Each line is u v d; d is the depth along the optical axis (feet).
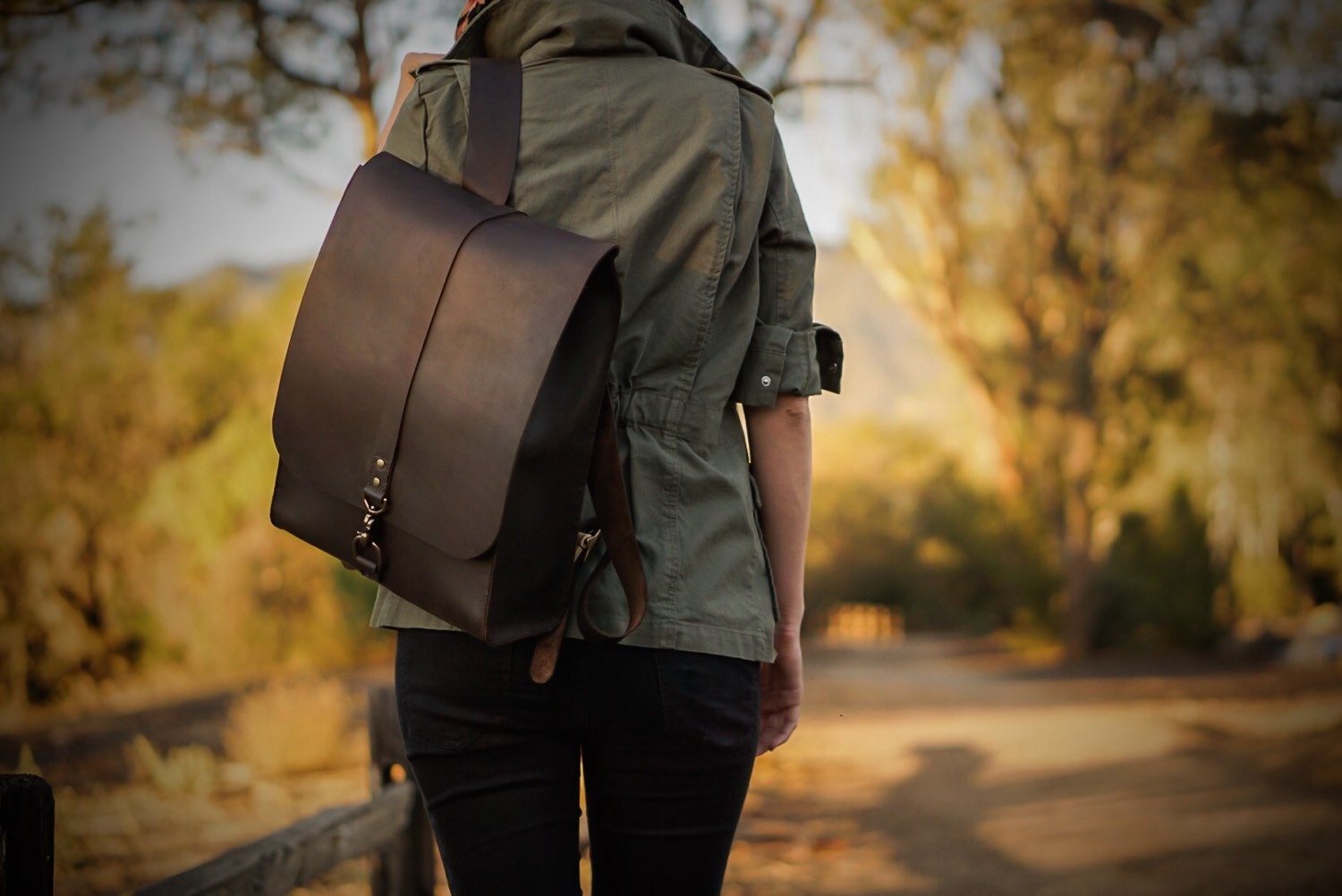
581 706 3.29
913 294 46.57
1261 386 50.29
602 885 3.54
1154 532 49.03
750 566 3.51
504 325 3.11
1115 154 41.86
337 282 3.34
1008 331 47.26
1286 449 55.42
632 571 3.20
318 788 15.29
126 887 11.03
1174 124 41.24
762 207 3.62
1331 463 55.36
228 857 5.68
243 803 14.51
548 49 3.59
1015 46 37.52
